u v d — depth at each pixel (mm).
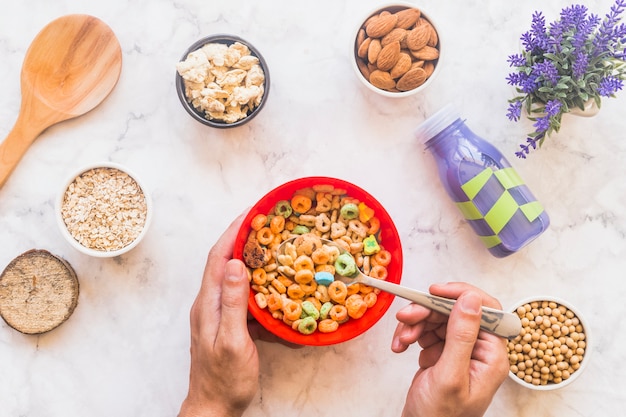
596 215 816
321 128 810
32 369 806
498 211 759
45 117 789
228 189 809
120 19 802
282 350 812
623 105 813
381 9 768
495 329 711
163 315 808
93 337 807
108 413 808
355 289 753
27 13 799
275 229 760
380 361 813
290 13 805
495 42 812
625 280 814
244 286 699
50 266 783
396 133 812
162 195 806
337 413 812
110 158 805
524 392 815
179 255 807
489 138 813
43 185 803
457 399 684
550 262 815
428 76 769
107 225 772
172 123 806
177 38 804
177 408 809
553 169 816
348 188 756
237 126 769
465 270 815
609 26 725
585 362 784
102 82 793
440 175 786
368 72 775
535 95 753
